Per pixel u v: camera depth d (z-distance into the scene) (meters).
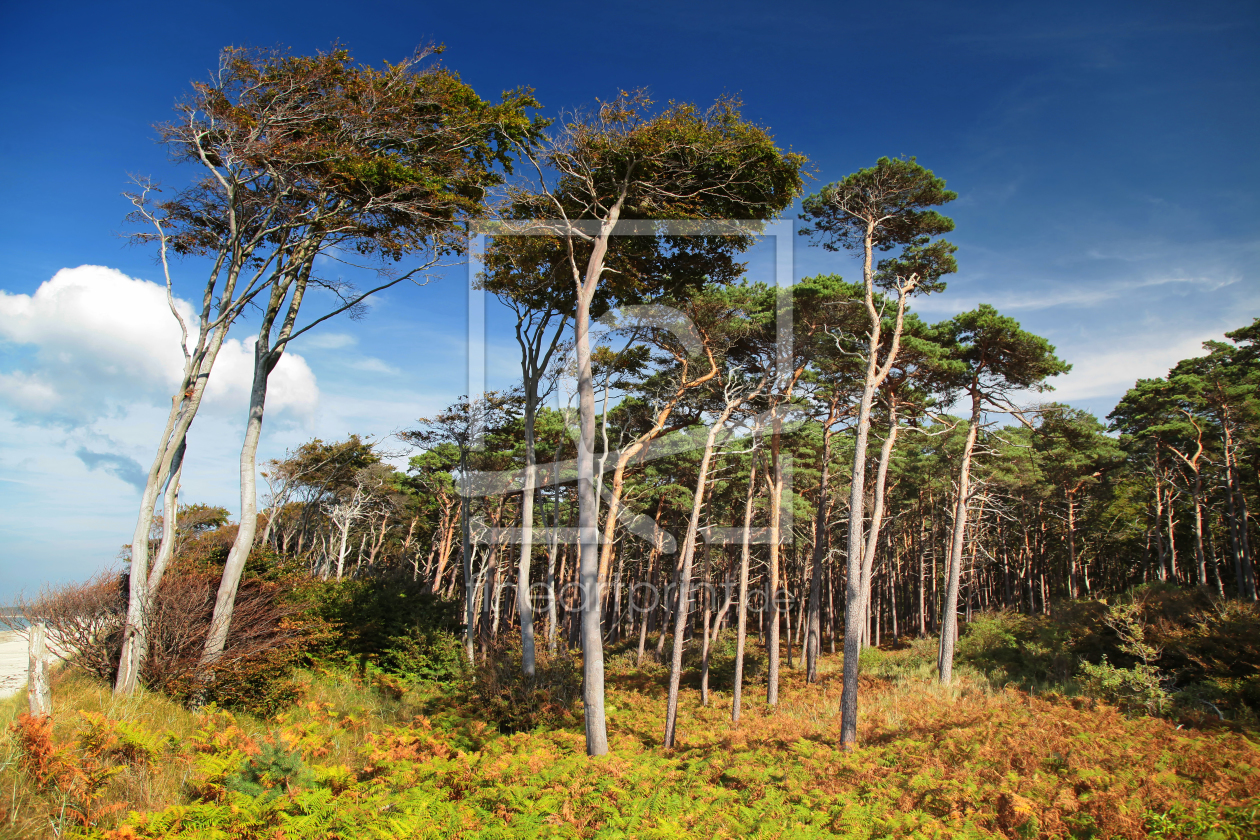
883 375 15.43
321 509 39.50
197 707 11.04
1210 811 6.98
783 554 31.09
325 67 13.63
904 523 40.66
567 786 8.73
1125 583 42.44
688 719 17.89
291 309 15.35
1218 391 25.88
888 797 8.09
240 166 13.45
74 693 10.29
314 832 6.29
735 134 14.59
